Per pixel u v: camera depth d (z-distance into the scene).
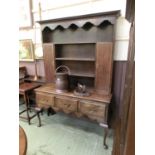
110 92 1.91
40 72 2.70
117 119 2.01
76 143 1.88
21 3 2.47
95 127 2.25
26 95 2.40
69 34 2.20
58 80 1.98
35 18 2.46
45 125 2.30
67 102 1.91
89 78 2.20
